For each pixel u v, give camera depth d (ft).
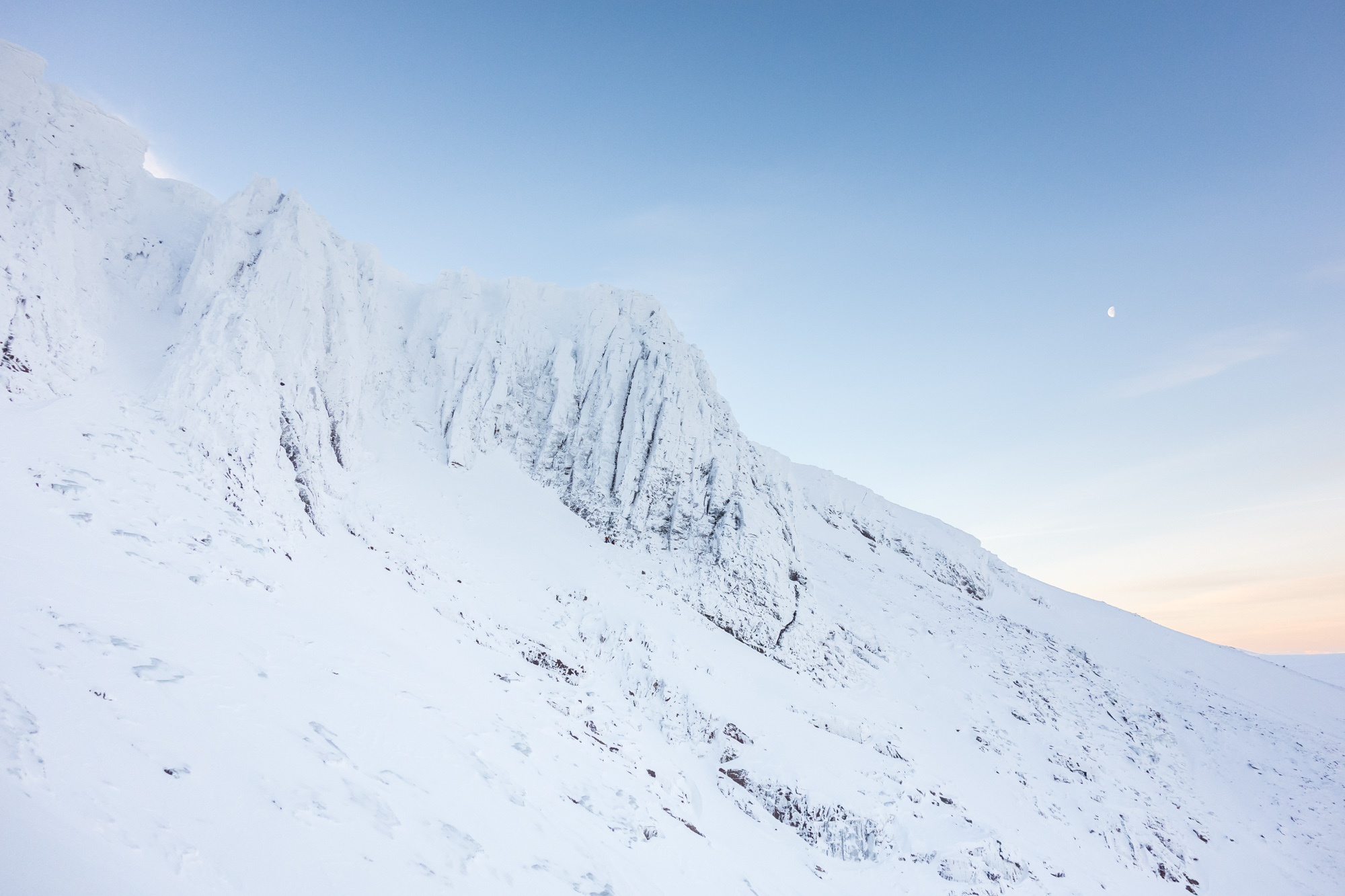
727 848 76.64
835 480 246.27
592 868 51.08
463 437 142.20
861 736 115.03
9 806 22.52
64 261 79.25
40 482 55.42
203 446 75.92
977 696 152.46
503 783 55.36
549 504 144.25
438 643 80.84
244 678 45.01
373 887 32.91
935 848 92.94
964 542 256.32
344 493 104.32
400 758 48.47
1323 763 174.81
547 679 92.84
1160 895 110.83
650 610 123.13
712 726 102.32
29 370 68.74
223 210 106.01
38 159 84.99
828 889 80.53
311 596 69.41
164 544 57.98
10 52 87.20
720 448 158.81
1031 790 124.26
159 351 88.38
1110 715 168.66
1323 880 128.36
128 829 26.09
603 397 160.15
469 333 162.91
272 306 101.45
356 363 117.29
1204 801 145.69
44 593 40.70
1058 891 97.76
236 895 26.99
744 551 141.18
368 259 142.10
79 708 31.42
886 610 179.83
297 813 34.71
